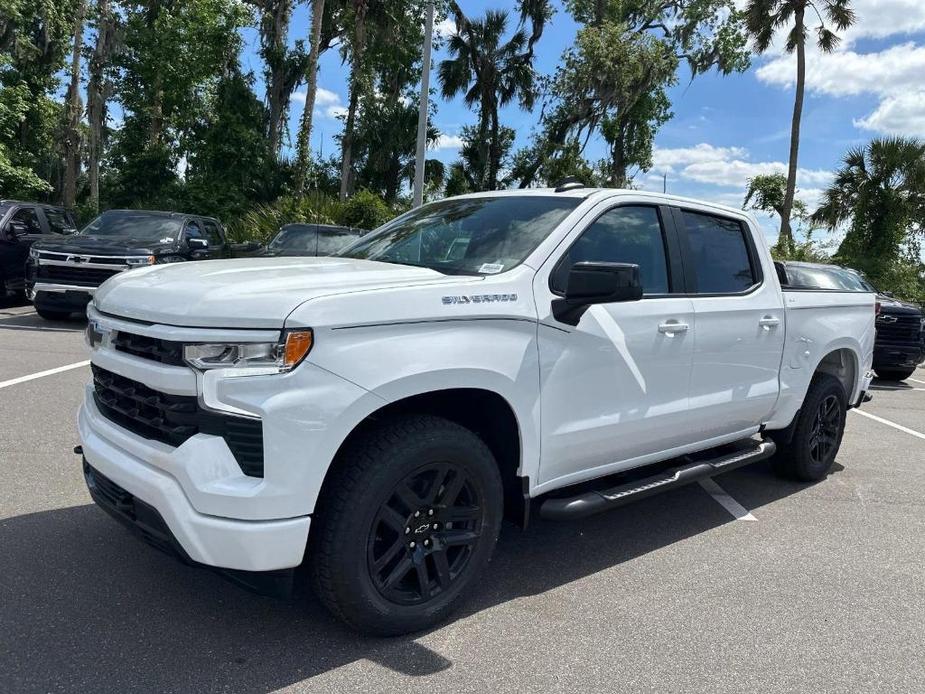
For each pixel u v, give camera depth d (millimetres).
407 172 35781
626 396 3766
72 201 28141
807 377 5172
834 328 5406
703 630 3320
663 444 4109
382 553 3020
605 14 33969
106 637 3004
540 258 3453
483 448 3184
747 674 2971
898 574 4035
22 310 13031
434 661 2957
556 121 35406
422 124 16469
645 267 3994
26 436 5625
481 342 3100
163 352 2773
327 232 13812
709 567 4043
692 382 4152
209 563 2641
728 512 4988
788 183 28031
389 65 32688
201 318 2676
